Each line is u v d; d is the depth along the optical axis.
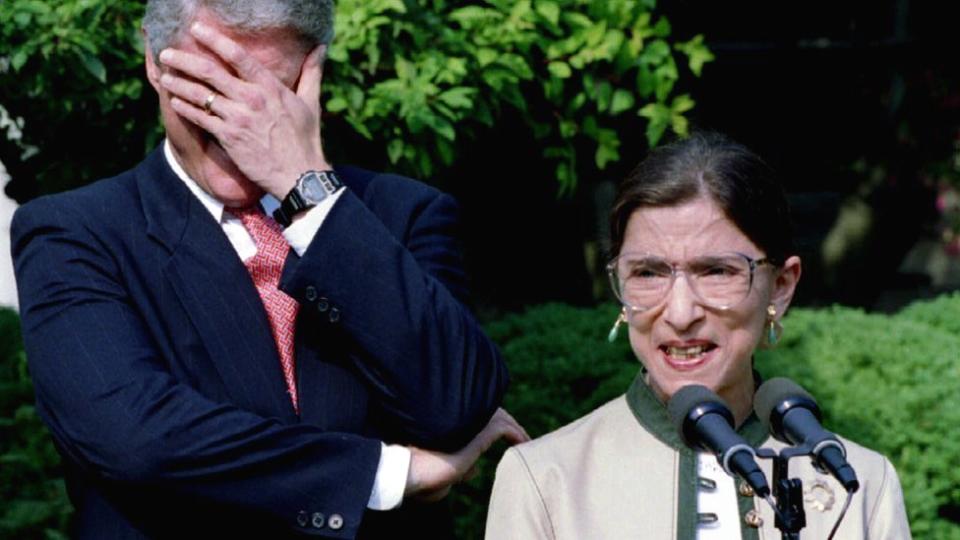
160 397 8.44
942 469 15.54
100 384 8.45
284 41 8.65
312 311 8.63
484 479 15.30
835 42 27.38
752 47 26.95
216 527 8.65
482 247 25.80
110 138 14.96
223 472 8.42
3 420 15.88
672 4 23.33
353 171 9.59
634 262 8.75
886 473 9.14
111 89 14.23
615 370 16.12
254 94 8.59
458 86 15.15
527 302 26.11
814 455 7.71
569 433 9.31
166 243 8.78
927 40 26.36
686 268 8.66
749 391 9.06
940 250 28.97
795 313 17.92
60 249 8.78
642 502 8.98
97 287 8.70
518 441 9.53
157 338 8.70
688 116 26.98
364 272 8.64
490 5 16.19
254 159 8.62
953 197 26.77
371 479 8.60
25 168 15.38
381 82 15.22
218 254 8.76
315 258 8.59
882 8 27.62
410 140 15.09
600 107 16.50
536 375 16.19
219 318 8.70
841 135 26.91
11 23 13.77
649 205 8.70
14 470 15.60
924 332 17.39
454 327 8.78
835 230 26.33
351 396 8.82
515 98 15.68
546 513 9.01
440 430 8.73
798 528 7.64
